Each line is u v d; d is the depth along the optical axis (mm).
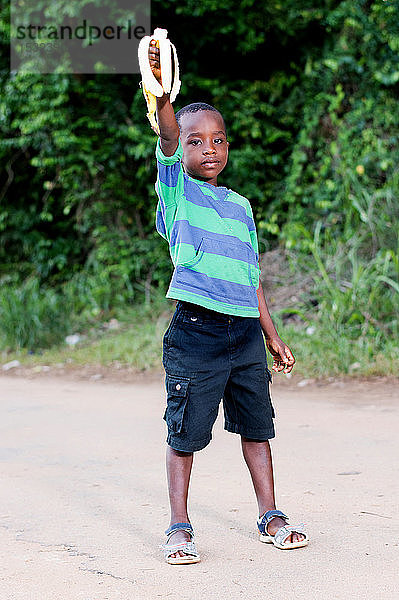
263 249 10445
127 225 11484
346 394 6215
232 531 3113
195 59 11086
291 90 11250
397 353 7102
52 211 12062
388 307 7699
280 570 2648
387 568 2631
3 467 4340
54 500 3660
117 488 3838
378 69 10234
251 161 10766
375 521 3150
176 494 2924
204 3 10336
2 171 12102
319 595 2412
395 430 4867
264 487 3029
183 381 2908
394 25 10078
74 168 11031
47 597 2484
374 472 3902
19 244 12234
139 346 8805
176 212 2926
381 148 9695
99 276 11141
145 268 11109
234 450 4523
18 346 9438
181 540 2799
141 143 10773
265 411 3027
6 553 2938
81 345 9516
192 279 2887
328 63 10312
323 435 4793
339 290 7973
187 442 2912
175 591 2494
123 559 2834
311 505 3383
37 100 10836
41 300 10195
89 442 4914
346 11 10281
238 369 2977
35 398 6754
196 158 3008
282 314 8719
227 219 2986
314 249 8227
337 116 10562
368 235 8625
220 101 10938
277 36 10859
